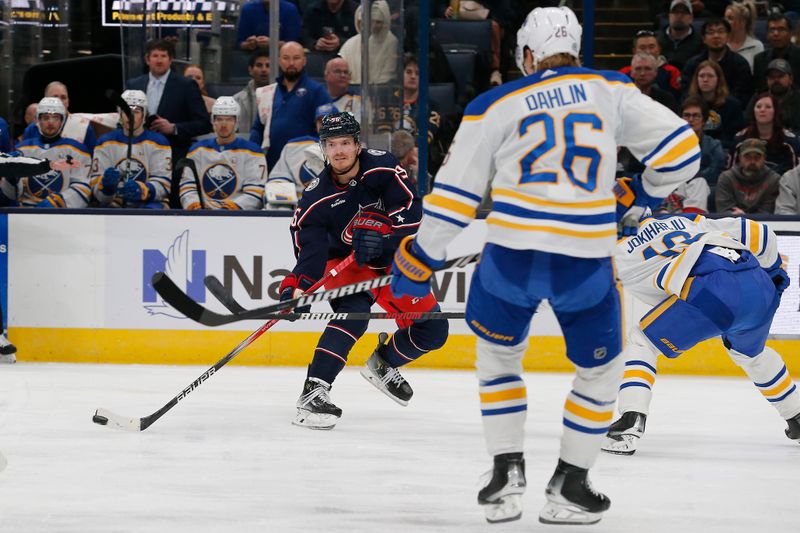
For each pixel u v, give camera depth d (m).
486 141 6.45
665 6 21.16
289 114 16.08
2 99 18.53
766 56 18.09
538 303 6.60
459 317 8.70
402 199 10.49
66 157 15.91
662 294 9.80
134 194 15.41
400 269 6.82
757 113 16.44
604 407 6.62
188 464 8.70
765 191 15.52
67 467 8.54
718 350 14.86
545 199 6.29
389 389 11.38
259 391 12.66
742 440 10.26
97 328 14.93
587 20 16.19
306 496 7.68
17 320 14.95
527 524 7.01
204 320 7.46
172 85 16.92
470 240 14.78
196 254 14.82
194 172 15.54
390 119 15.72
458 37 19.66
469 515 7.21
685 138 6.56
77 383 13.05
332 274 10.39
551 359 14.95
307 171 15.52
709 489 8.16
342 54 17.52
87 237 14.86
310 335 14.91
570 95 6.45
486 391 6.69
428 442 9.82
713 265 9.51
